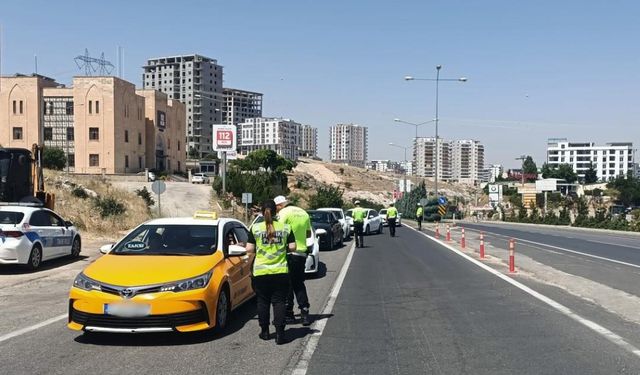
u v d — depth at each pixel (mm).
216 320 8055
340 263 18312
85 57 96438
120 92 82500
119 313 7379
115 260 8344
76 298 7625
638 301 11266
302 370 6590
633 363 6879
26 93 84688
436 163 54875
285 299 7941
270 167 116875
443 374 6465
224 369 6609
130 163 85812
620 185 116125
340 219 28625
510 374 6461
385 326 8938
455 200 119062
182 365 6758
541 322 9250
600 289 12852
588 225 52375
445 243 27562
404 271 16156
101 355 7184
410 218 70188
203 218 10070
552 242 30125
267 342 7895
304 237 8922
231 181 56750
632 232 42188
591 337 8219
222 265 8633
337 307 10578
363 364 6844
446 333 8469
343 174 162000
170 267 7977
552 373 6492
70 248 17844
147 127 93625
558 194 108438
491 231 42844
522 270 16547
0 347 7598
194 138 154875
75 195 34781
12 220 15188
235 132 57875
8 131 84688
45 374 6395
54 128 85500
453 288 12938
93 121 80375
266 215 7875
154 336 8172
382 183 163875
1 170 18094
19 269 15766
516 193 120125
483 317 9648
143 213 38094
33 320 9375
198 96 156375
